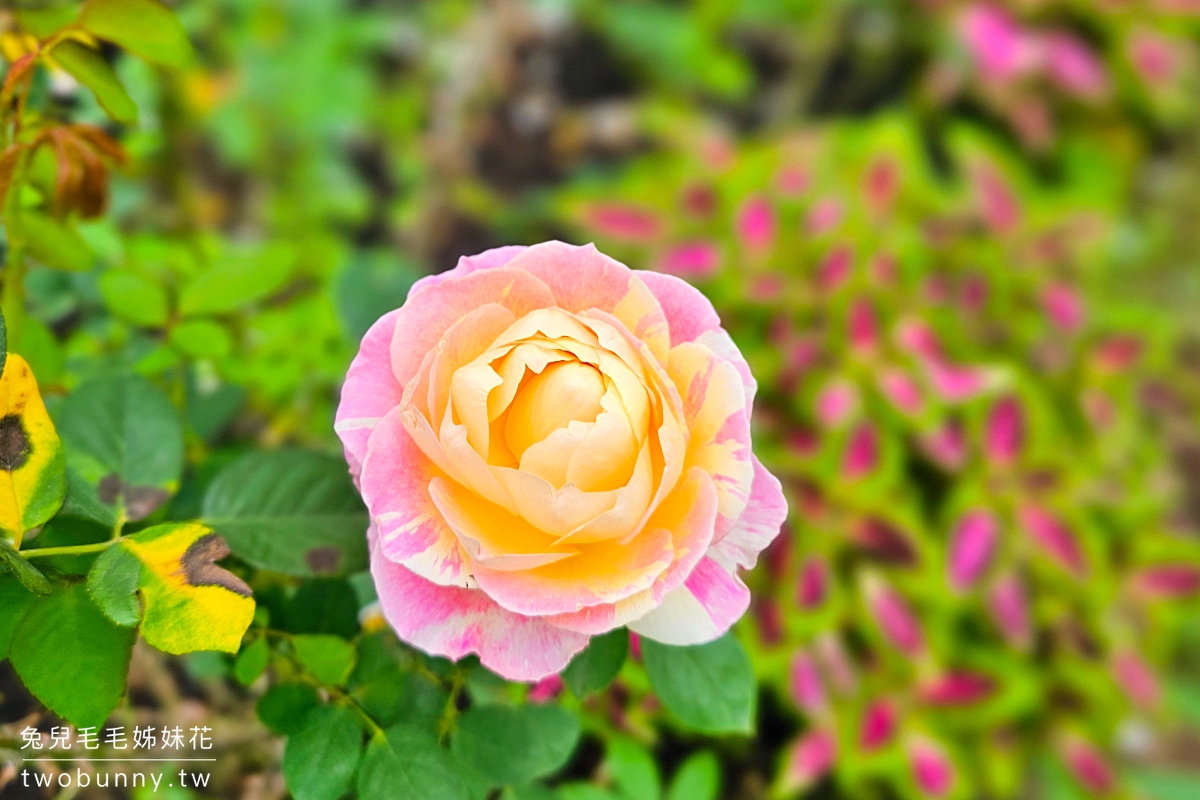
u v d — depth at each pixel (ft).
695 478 1.32
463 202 3.74
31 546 1.35
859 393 2.59
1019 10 3.68
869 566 2.51
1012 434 2.60
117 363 1.67
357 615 1.45
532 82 4.11
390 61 4.01
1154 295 3.75
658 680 1.43
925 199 2.98
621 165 4.10
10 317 1.50
